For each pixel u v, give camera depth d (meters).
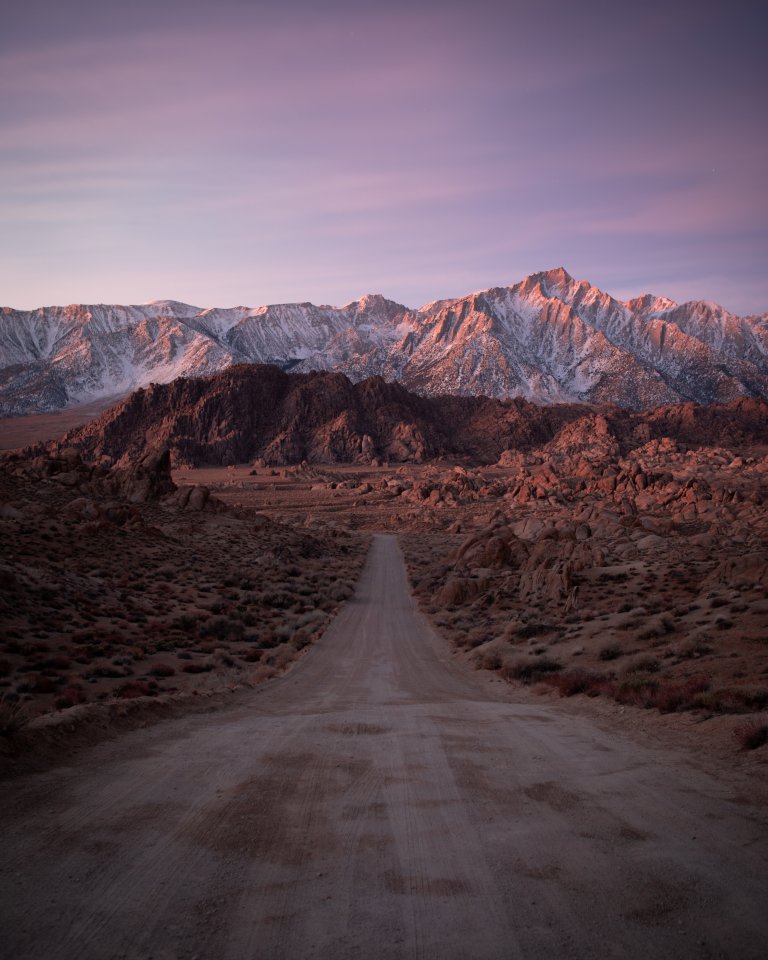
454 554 85.00
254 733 11.95
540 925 4.52
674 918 4.59
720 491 125.62
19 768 8.65
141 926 4.52
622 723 12.90
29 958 4.09
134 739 11.15
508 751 10.21
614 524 95.06
